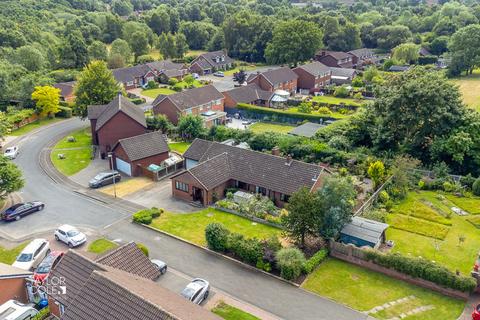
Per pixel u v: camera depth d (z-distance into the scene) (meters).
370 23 169.38
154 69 126.56
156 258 39.38
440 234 42.91
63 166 62.16
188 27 174.75
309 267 36.75
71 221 46.34
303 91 115.38
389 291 34.72
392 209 48.19
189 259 39.28
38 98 84.44
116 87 81.44
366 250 37.47
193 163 58.78
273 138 66.50
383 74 117.44
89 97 77.44
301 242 40.34
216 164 52.28
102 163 63.69
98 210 48.84
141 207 49.53
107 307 24.58
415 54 134.75
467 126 57.38
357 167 57.78
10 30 129.12
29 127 81.69
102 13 194.25
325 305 33.12
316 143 63.53
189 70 138.50
